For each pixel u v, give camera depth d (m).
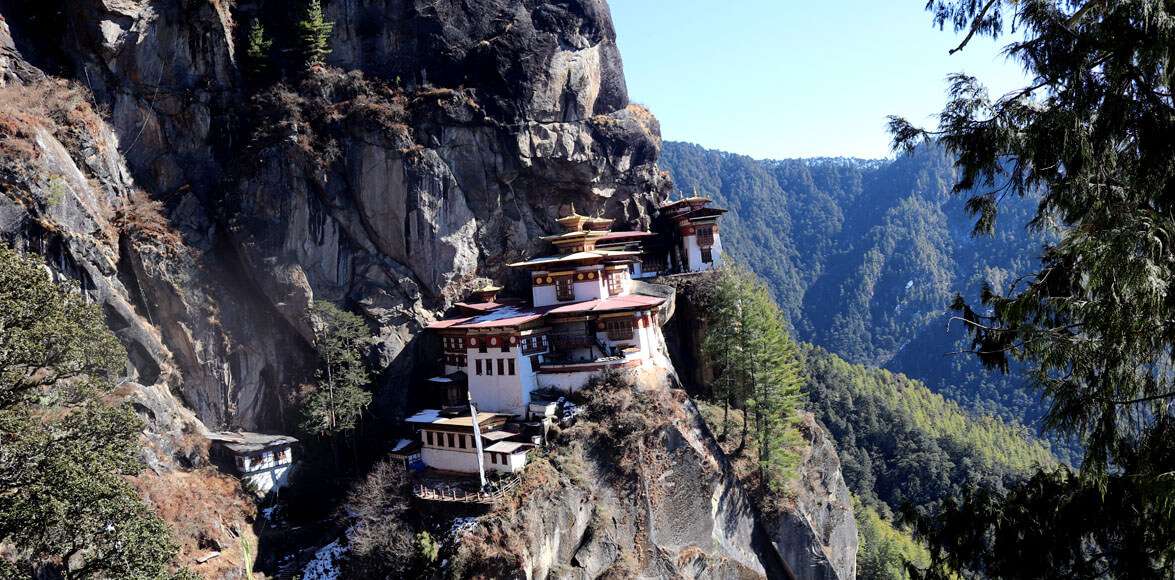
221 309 52.88
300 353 55.03
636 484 46.59
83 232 46.66
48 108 50.09
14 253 26.69
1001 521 16.59
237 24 61.41
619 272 60.19
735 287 55.66
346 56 62.91
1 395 25.08
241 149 58.06
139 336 47.09
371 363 55.28
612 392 49.66
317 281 56.06
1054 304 14.36
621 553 45.00
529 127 64.62
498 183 63.78
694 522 47.78
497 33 65.06
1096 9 14.67
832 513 57.44
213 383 51.41
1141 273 12.11
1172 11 13.36
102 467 25.47
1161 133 14.02
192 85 58.62
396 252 59.00
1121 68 14.03
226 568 41.41
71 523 24.27
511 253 64.69
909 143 17.25
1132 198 14.45
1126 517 15.19
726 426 56.62
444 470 48.41
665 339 63.84
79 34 54.84
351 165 57.62
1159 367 13.30
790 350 56.06
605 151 69.12
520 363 51.16
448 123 60.72
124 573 25.11
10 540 24.75
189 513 42.25
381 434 53.94
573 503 44.03
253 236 54.44
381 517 43.75
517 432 48.12
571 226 58.44
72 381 29.66
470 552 39.56
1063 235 15.99
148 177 56.06
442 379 55.00
